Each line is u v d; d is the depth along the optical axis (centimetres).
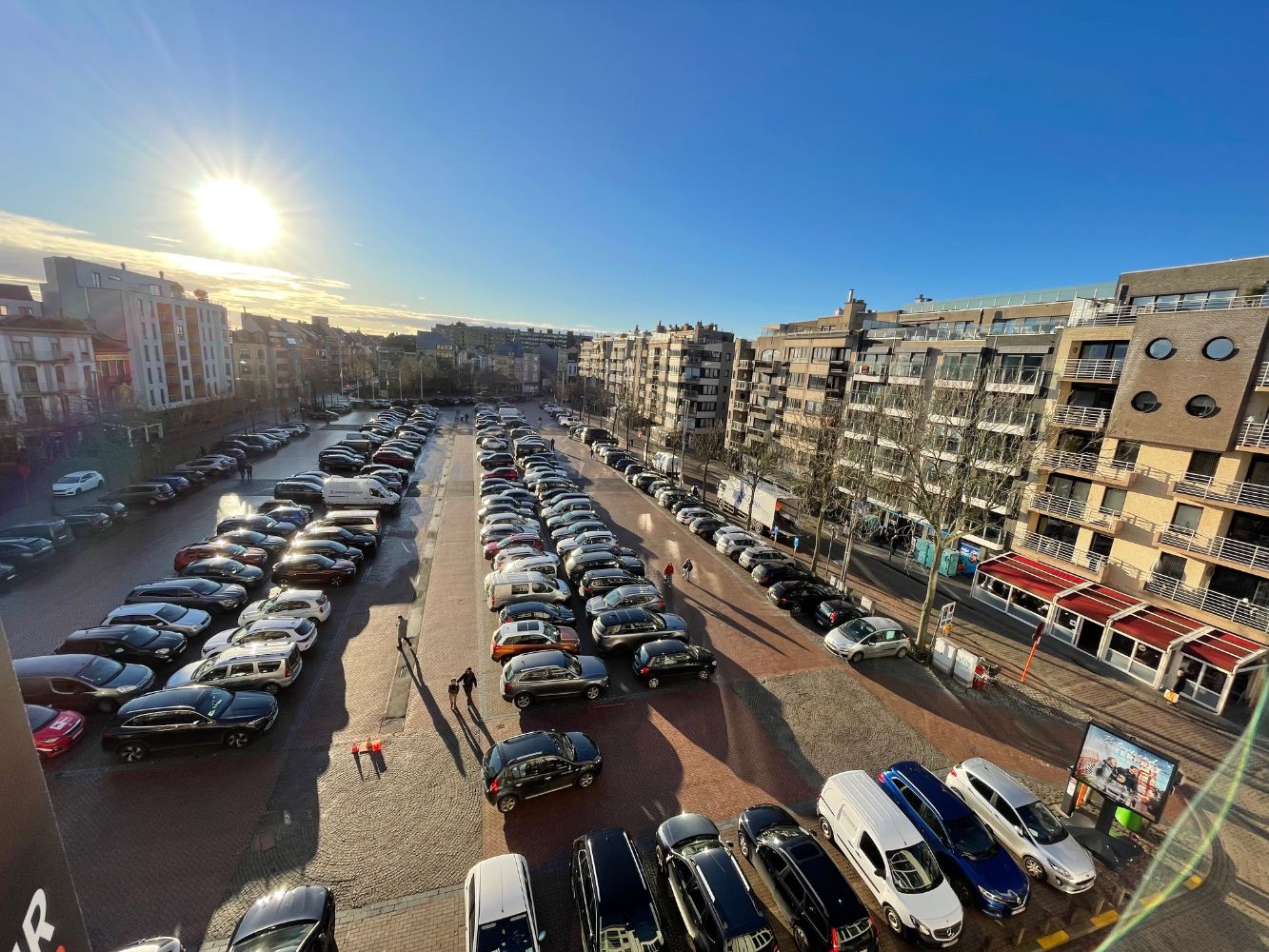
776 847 1302
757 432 6356
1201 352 2345
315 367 11638
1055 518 2978
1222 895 1384
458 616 2523
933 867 1294
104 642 1947
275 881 1275
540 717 1873
